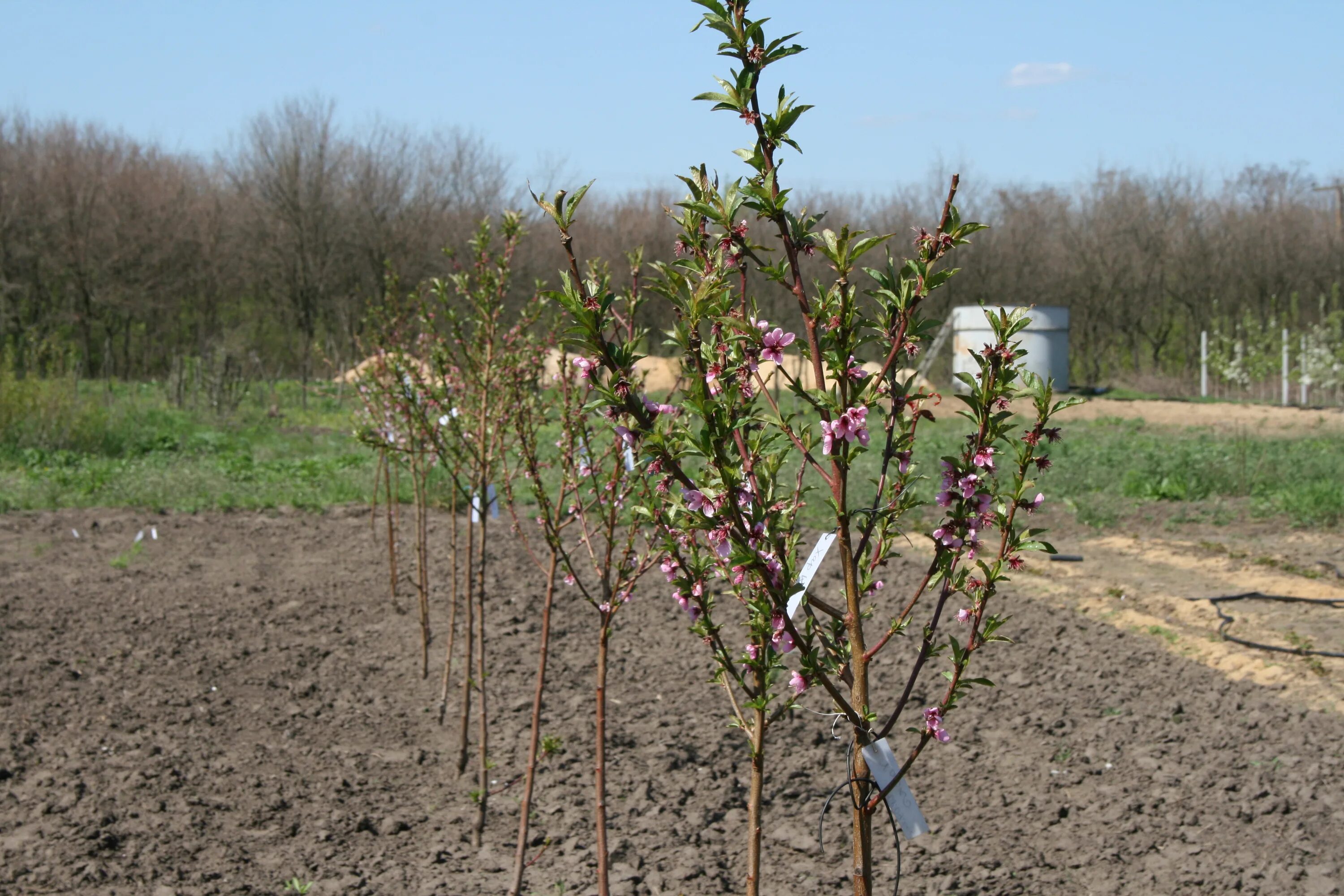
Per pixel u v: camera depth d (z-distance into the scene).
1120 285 34.88
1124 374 34.22
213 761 4.80
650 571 8.51
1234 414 23.22
